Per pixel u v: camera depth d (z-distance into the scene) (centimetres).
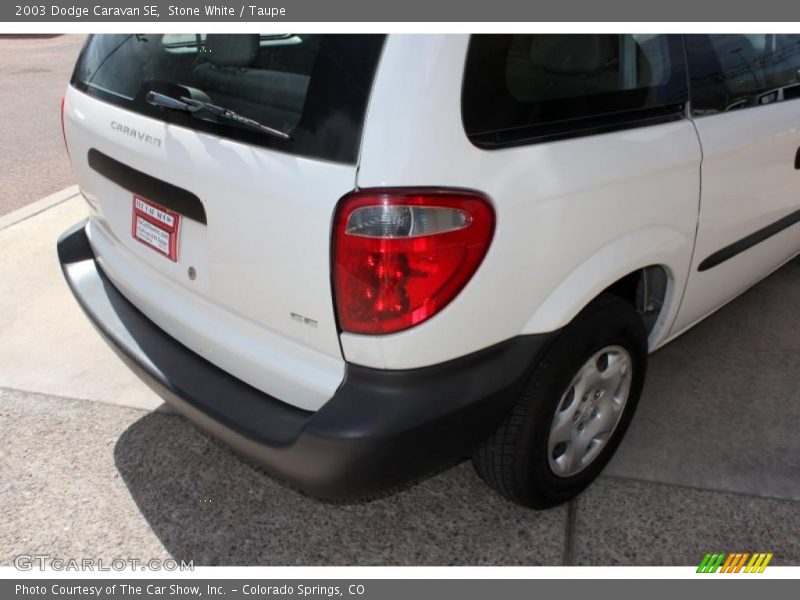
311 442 184
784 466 265
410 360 182
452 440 195
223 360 215
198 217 203
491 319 189
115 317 248
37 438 287
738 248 277
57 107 866
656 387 311
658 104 222
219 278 203
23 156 662
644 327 243
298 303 186
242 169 186
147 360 227
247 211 187
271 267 187
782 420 289
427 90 169
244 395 207
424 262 173
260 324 201
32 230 478
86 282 268
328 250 174
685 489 256
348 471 184
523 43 186
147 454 278
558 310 202
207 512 252
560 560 231
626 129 210
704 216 244
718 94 244
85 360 338
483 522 245
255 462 204
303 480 191
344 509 251
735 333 351
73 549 238
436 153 170
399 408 183
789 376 317
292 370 196
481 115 178
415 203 168
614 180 203
